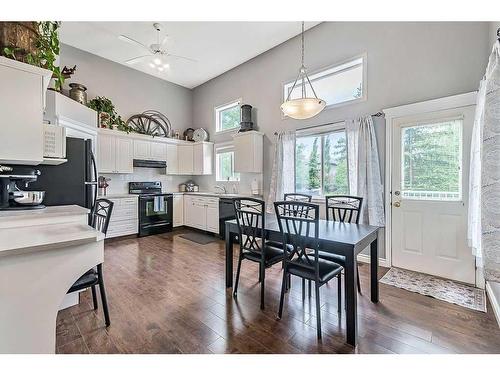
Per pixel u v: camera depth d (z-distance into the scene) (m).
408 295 2.45
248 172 4.88
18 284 1.22
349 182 3.50
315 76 4.06
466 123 2.68
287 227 2.11
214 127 5.97
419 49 3.01
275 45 4.54
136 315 2.10
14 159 1.97
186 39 4.29
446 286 2.64
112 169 4.83
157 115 5.85
